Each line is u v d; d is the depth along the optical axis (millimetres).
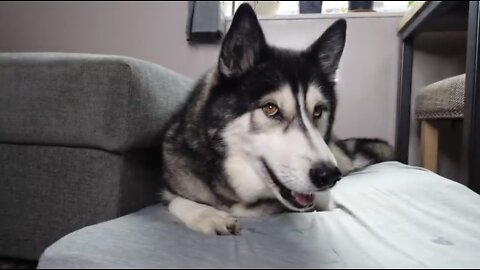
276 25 2520
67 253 821
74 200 1212
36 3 2646
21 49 2697
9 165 1241
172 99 1496
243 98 1140
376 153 2066
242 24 1176
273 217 1164
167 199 1317
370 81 2463
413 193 1295
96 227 1012
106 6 2600
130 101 1169
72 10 2631
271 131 1092
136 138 1227
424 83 2447
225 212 1169
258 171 1138
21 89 1204
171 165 1286
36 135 1203
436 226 1012
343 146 1854
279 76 1133
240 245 896
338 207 1253
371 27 2436
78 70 1173
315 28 2484
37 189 1229
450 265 767
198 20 2387
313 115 1184
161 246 881
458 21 2070
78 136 1179
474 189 1357
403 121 2330
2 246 1264
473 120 1348
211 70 1413
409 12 2104
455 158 2391
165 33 2568
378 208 1170
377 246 878
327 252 840
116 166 1203
